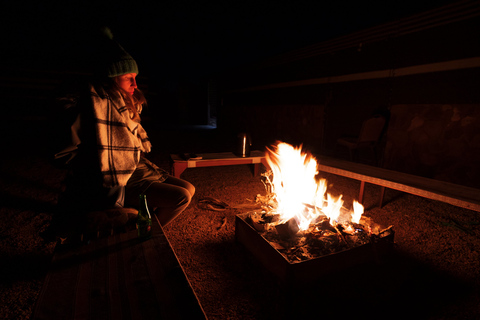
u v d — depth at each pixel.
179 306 1.06
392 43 5.24
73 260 1.36
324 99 6.87
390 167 5.46
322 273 1.90
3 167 5.11
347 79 6.23
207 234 2.79
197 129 13.11
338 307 1.83
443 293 1.97
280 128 8.48
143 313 1.02
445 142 4.55
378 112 5.62
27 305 1.78
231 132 11.26
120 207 1.83
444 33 4.44
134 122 1.90
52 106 1.67
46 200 3.55
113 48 1.79
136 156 1.83
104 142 1.67
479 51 4.05
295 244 2.00
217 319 1.71
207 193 4.09
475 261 2.36
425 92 4.79
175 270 1.29
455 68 4.35
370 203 3.77
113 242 1.54
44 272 2.11
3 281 1.99
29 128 10.16
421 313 1.78
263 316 1.74
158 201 2.17
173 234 2.79
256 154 4.53
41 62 10.17
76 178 1.78
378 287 2.03
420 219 3.23
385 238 2.17
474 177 4.23
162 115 16.39
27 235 2.64
